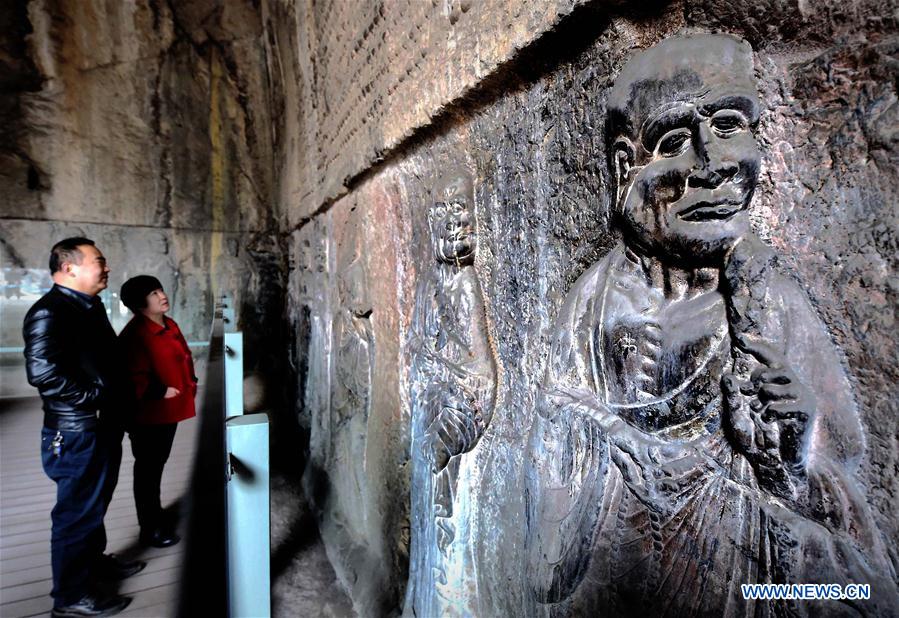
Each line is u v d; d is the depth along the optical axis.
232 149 4.70
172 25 4.32
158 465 1.95
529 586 0.97
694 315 0.74
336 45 2.44
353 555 2.17
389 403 1.84
